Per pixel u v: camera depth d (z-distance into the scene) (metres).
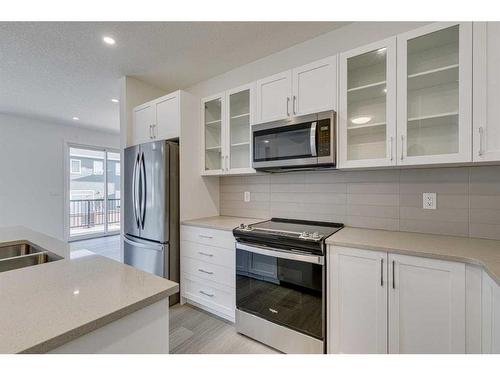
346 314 1.54
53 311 0.71
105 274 0.99
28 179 4.72
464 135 1.40
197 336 1.98
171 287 0.88
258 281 1.90
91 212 5.91
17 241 1.64
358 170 2.03
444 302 1.26
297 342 1.70
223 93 2.55
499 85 1.31
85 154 5.75
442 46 1.64
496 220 1.57
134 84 3.06
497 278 0.97
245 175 2.73
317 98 1.92
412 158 1.57
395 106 1.62
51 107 4.05
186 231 2.47
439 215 1.75
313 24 2.07
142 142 2.92
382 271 1.42
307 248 1.65
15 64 2.64
